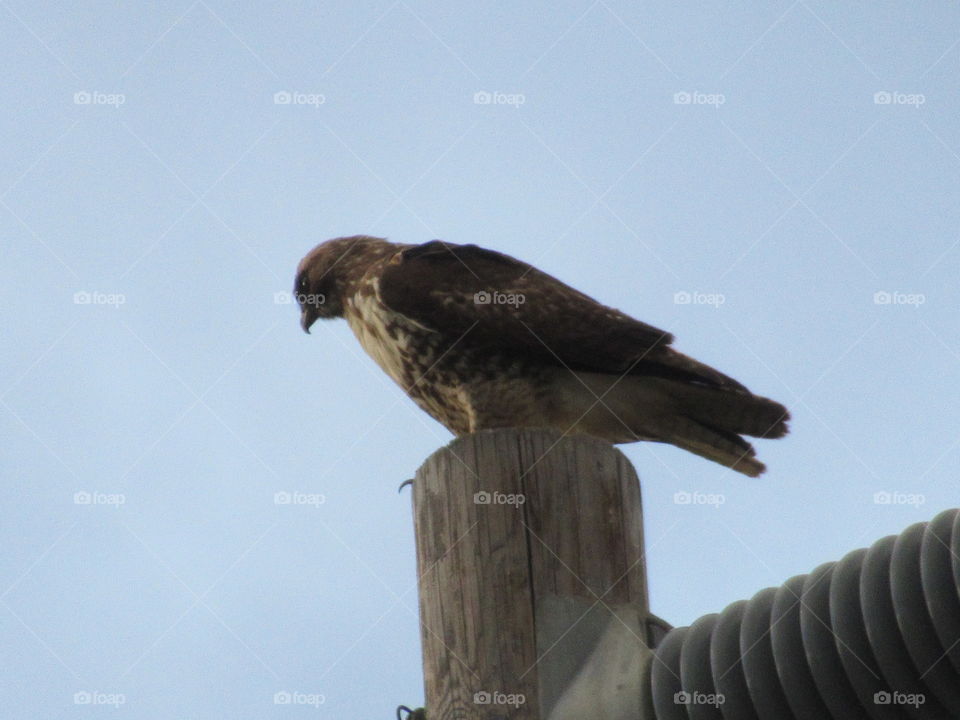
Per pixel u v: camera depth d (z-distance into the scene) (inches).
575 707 301.4
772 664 282.0
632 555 322.0
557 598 312.2
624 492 327.0
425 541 328.5
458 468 326.3
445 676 312.2
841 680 273.0
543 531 317.7
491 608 312.2
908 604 265.3
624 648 307.6
